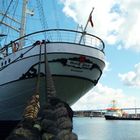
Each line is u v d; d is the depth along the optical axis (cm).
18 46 2366
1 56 2491
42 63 2145
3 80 2377
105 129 8769
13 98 2367
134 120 18175
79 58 2186
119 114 18275
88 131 7556
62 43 2166
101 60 2312
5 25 3136
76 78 2230
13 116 2514
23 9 2856
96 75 2355
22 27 2823
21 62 2236
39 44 2159
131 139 5338
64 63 2164
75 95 2394
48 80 650
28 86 2248
